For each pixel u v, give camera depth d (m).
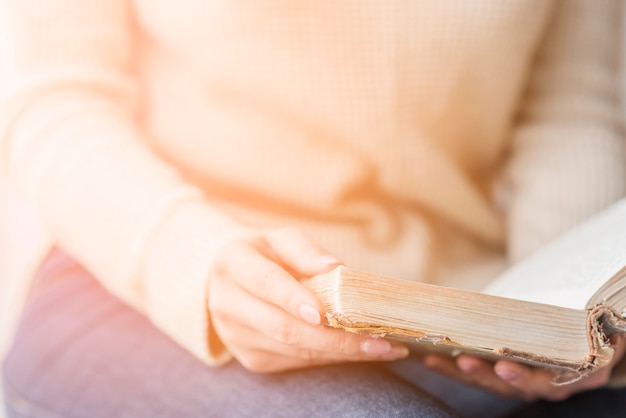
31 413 0.78
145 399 0.73
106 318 0.81
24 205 1.15
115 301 0.83
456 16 0.86
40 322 0.84
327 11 0.83
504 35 0.89
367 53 0.85
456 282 0.94
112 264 0.76
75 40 0.85
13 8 0.84
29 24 0.84
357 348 0.65
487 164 1.00
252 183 0.88
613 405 0.83
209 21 0.83
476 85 0.91
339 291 0.60
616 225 0.75
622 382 0.79
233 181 0.88
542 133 0.99
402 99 0.87
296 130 0.88
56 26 0.84
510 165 1.00
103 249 0.76
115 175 0.77
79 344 0.80
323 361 0.69
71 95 0.83
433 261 0.93
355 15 0.84
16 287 1.08
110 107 0.84
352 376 0.70
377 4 0.84
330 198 0.88
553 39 0.99
